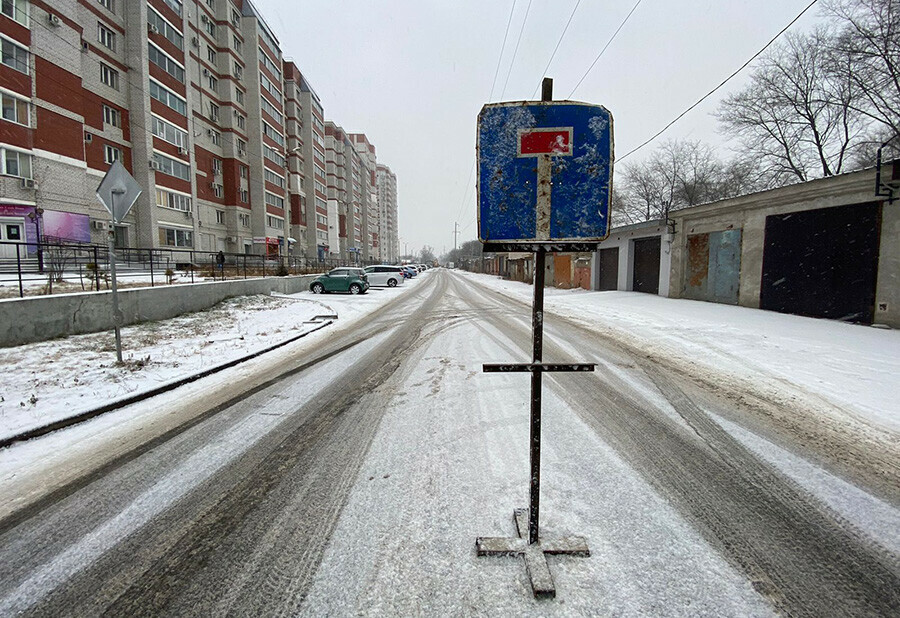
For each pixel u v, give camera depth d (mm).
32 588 2100
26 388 5320
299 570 2182
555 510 2660
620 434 3877
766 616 1868
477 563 2197
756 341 7992
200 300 13156
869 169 9148
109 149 24844
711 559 2230
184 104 30281
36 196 19547
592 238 2211
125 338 8516
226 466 3387
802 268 11070
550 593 1959
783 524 2543
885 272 9102
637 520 2566
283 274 24906
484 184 2223
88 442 3912
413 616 1865
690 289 15734
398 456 3465
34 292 9883
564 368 2227
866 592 2016
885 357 6602
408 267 45062
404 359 7078
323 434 3984
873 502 2789
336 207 69938
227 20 36406
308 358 7367
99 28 24250
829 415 4340
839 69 16969
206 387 5684
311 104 55812
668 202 34156
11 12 18562
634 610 1887
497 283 34750
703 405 4664
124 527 2604
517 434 3869
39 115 19672
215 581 2123
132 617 1910
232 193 37156
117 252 23891
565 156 2193
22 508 2836
